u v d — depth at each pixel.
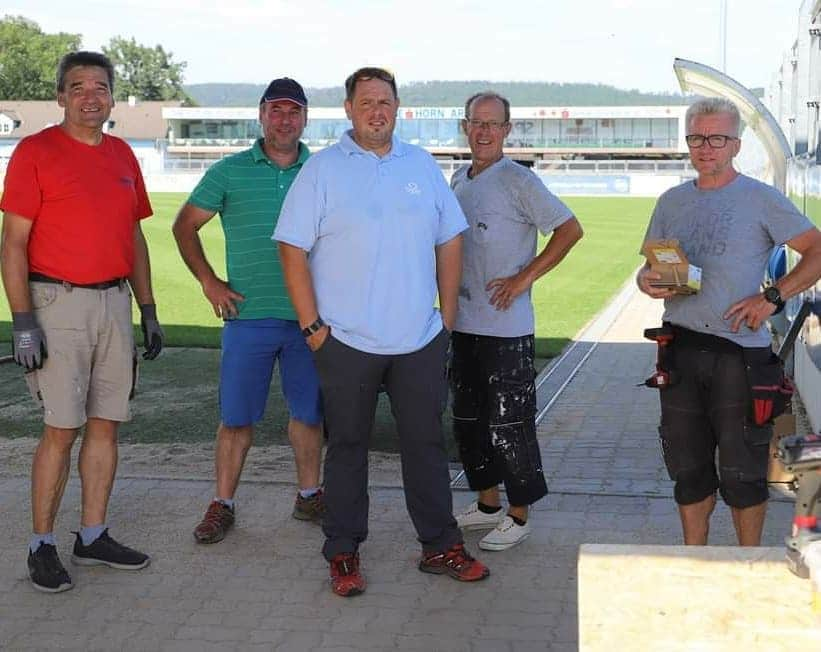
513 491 4.96
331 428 4.60
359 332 4.48
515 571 4.77
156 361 10.29
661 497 5.78
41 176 4.50
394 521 5.46
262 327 5.23
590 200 46.66
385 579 4.71
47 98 102.69
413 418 4.61
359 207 4.42
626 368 9.72
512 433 4.95
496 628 4.18
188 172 56.91
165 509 5.65
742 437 4.10
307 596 4.53
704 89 10.19
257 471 6.41
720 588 2.57
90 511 4.84
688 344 4.18
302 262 4.48
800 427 7.37
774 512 5.37
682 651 2.59
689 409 4.23
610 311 13.49
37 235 4.55
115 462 4.90
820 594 2.46
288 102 5.09
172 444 7.15
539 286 16.39
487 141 4.88
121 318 4.75
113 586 4.65
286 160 5.23
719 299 4.10
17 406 8.35
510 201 4.85
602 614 2.62
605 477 6.21
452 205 4.64
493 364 4.92
